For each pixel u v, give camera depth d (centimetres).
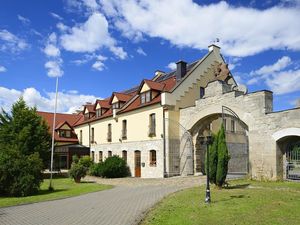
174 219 914
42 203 1422
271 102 1872
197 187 1633
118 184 2198
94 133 3838
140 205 1211
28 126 2825
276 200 1158
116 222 952
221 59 2908
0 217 1110
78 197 1580
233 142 2400
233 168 2366
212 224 844
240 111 1978
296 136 1684
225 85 2167
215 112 2180
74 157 3195
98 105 3794
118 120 3256
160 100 2545
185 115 2489
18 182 1709
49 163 2975
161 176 2508
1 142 2753
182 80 2609
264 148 1816
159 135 2572
